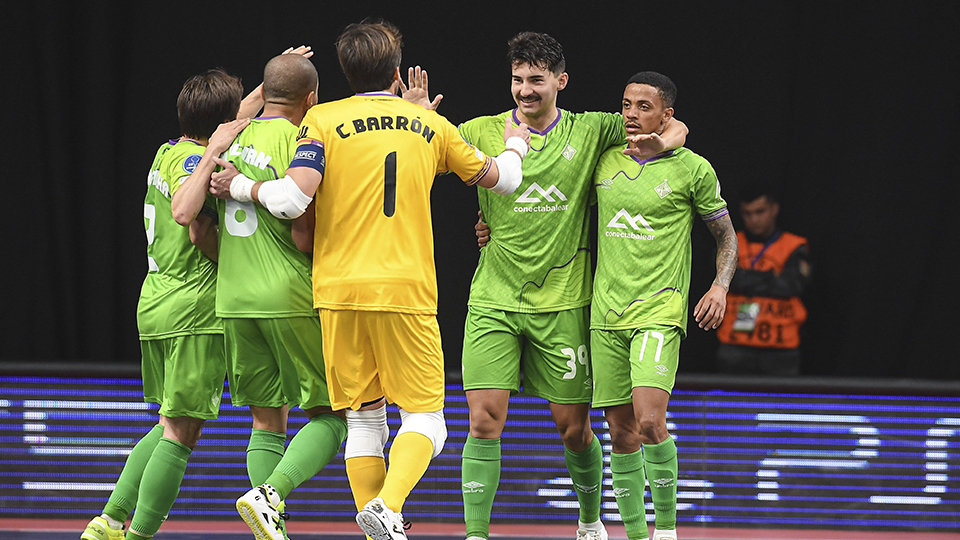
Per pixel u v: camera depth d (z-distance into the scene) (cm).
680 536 1902
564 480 1969
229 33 2412
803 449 1981
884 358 2483
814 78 2458
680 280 1499
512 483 1964
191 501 1950
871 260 2477
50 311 2370
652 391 1448
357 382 1260
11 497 1955
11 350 2366
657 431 1462
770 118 2469
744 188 2333
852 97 2455
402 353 1240
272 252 1309
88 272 2380
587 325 1549
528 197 1506
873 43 2448
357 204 1221
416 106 1271
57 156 2353
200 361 1396
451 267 2480
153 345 1430
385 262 1222
